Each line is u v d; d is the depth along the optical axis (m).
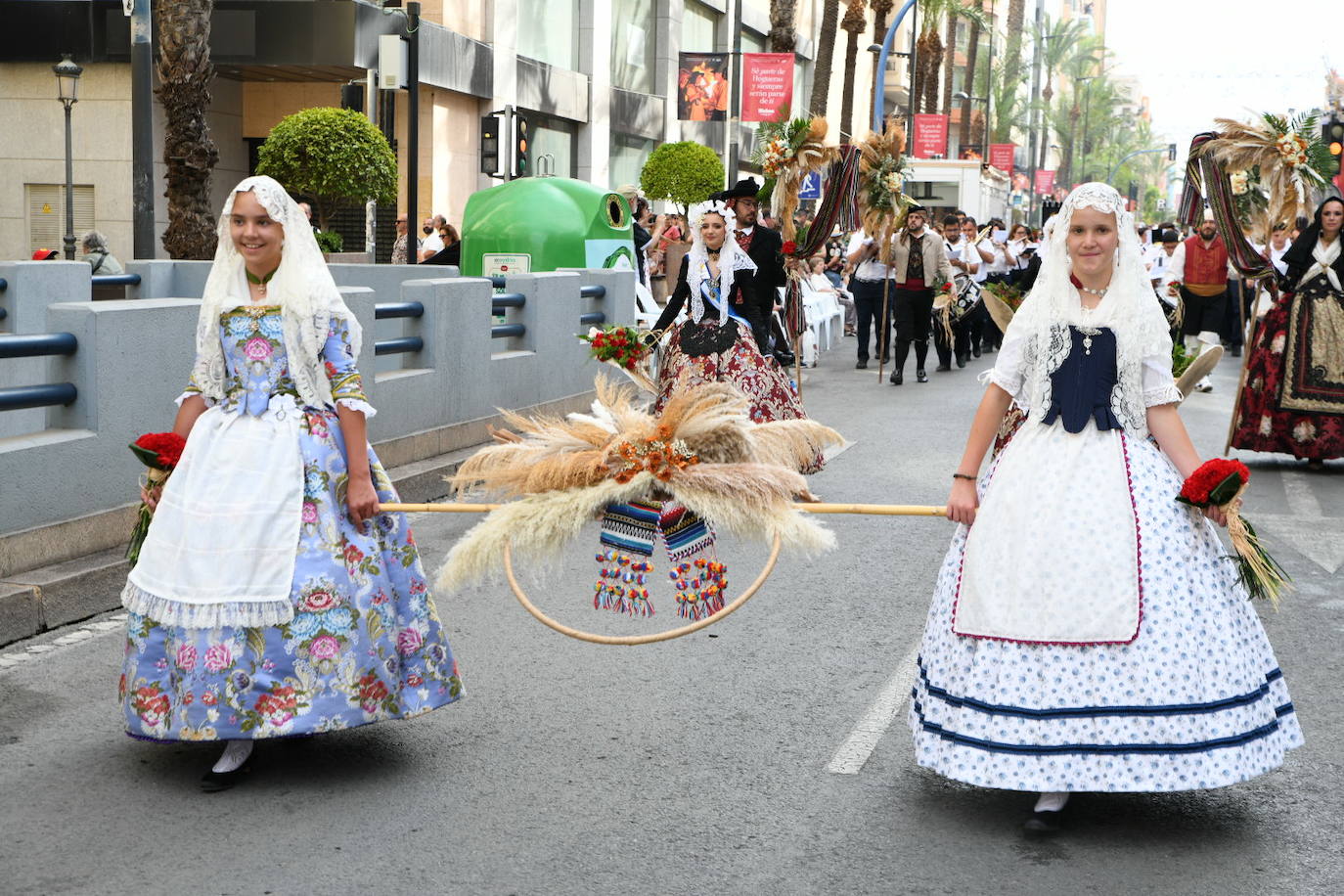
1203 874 3.99
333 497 4.59
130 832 4.25
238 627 4.43
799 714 5.36
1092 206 4.29
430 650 4.81
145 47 15.23
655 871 4.00
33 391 6.71
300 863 4.04
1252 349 11.22
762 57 30.11
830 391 16.38
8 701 5.43
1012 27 78.81
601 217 16.31
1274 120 10.84
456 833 4.26
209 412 4.66
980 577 4.25
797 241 12.16
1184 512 4.28
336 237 21.06
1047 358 4.36
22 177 24.52
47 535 6.66
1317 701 5.56
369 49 24.17
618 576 4.68
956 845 4.19
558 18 32.34
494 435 4.89
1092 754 4.09
